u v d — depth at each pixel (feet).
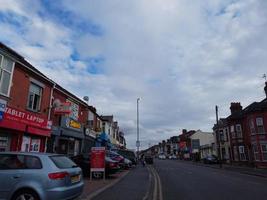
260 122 118.73
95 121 115.96
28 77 57.72
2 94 48.67
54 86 68.54
